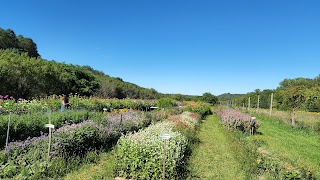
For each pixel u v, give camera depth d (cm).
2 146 838
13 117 939
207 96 6284
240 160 883
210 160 915
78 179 654
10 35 4884
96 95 3862
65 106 1488
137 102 2730
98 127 955
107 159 820
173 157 694
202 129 1738
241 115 1661
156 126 1145
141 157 687
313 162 945
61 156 736
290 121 2053
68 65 4000
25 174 623
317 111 2191
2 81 2377
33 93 2691
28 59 2962
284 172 716
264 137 1425
